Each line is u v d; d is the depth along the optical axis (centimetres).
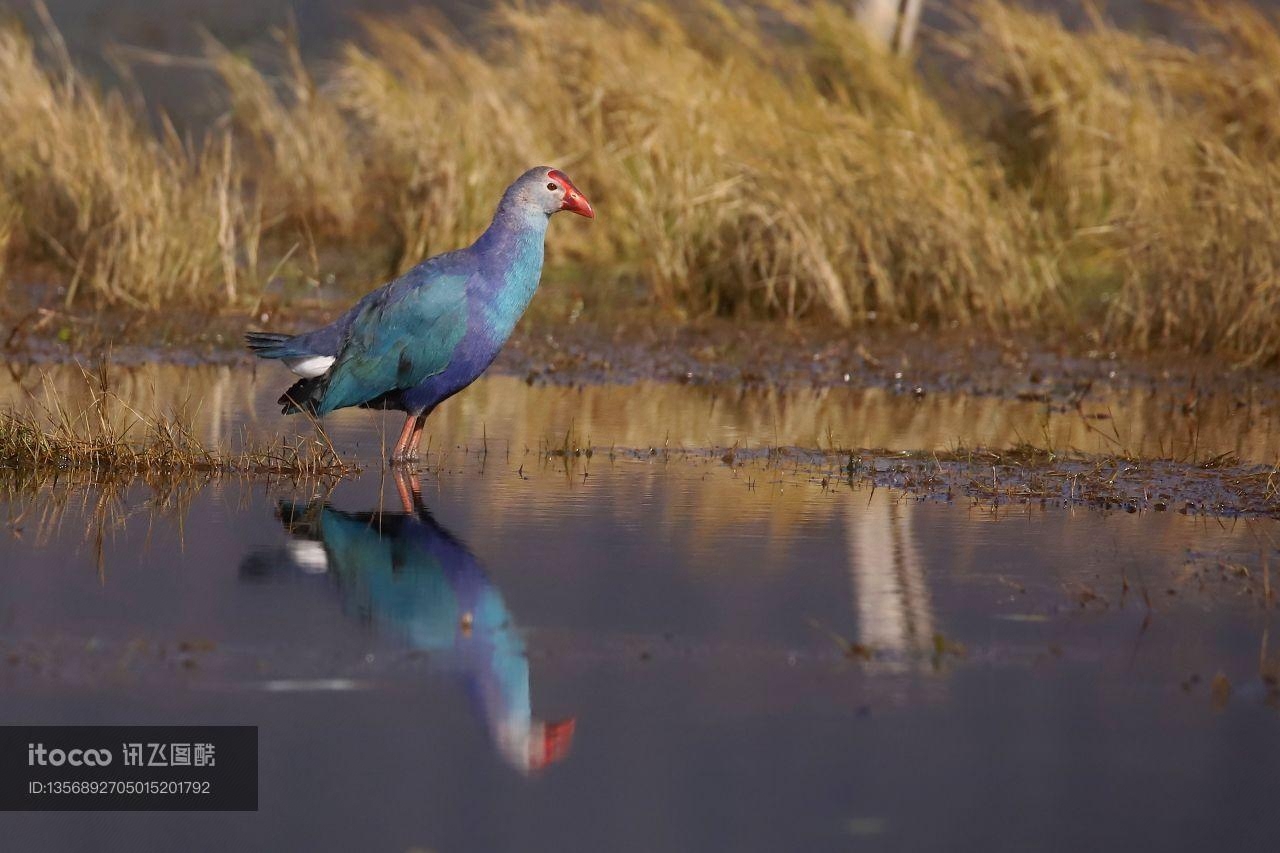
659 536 1141
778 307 2156
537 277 1390
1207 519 1223
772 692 861
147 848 721
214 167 2364
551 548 1105
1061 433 1552
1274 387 1831
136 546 1089
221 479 1295
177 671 872
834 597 1010
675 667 894
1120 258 2225
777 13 2542
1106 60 2400
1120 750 798
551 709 836
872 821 727
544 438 1480
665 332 2086
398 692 855
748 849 701
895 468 1376
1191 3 2461
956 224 2125
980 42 2511
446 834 714
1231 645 938
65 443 1330
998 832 717
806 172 2144
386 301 1350
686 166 2227
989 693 865
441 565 1061
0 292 2084
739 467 1377
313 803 741
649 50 2459
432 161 2361
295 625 944
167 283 2125
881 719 831
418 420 1394
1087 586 1041
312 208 2628
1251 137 2247
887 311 2136
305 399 1361
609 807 739
